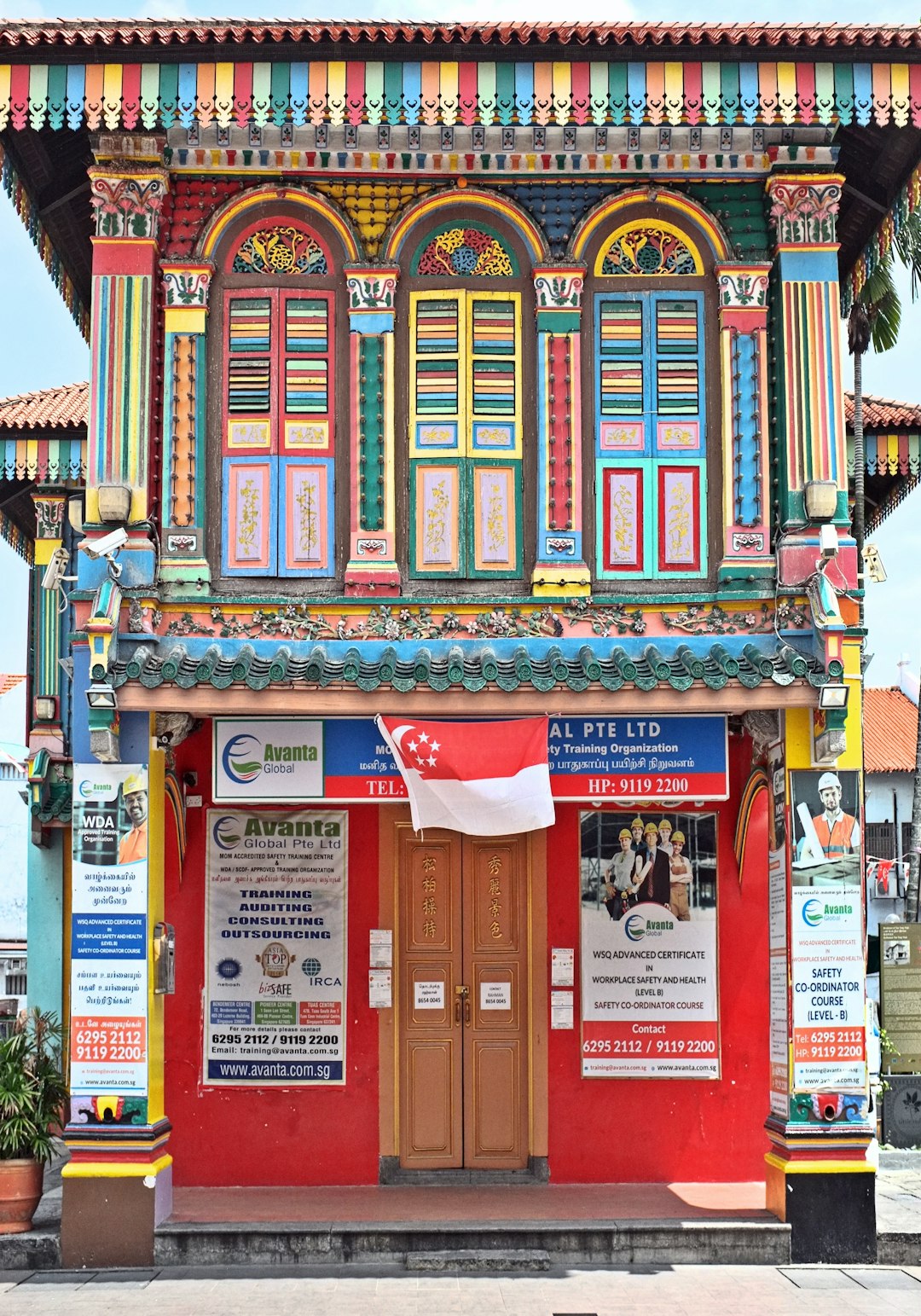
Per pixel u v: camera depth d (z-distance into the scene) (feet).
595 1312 28.53
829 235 34.94
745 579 34.42
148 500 34.01
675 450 35.24
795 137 34.94
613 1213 33.99
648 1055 38.65
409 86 32.32
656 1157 38.29
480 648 33.91
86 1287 30.42
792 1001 32.89
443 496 35.01
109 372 34.27
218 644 33.86
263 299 35.42
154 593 33.53
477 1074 38.96
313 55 32.24
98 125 32.22
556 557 34.47
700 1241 32.45
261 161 35.14
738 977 39.04
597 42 31.99
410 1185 38.01
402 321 35.53
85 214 38.75
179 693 31.78
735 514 34.63
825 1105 32.68
